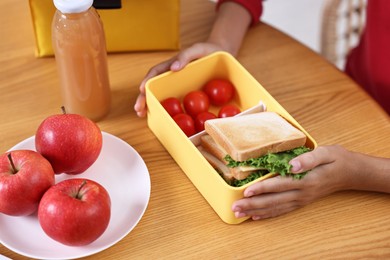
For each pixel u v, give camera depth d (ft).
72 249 2.78
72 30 3.06
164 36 3.90
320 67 3.90
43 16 3.63
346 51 5.54
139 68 3.85
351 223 2.97
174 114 3.39
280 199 2.88
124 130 3.45
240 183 2.89
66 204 2.60
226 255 2.82
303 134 2.98
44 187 2.77
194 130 3.34
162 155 3.31
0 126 3.41
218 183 2.81
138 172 3.15
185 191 3.12
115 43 3.87
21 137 3.36
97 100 3.39
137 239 2.88
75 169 3.02
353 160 3.04
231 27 4.05
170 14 3.77
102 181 3.13
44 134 2.93
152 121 3.36
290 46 4.07
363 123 3.51
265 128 3.01
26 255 2.73
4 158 2.79
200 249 2.84
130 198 3.05
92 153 3.00
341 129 3.46
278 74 3.84
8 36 4.00
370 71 4.69
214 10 4.32
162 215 2.99
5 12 4.19
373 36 4.61
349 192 3.13
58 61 3.23
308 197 2.97
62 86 3.37
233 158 2.87
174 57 3.64
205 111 3.45
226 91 3.52
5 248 2.82
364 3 5.24
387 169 3.08
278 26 7.70
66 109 3.50
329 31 5.22
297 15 7.84
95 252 2.73
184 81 3.52
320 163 2.92
